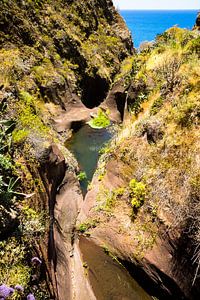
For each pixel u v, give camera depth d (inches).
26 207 219.6
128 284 249.9
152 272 239.3
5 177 222.4
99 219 290.7
